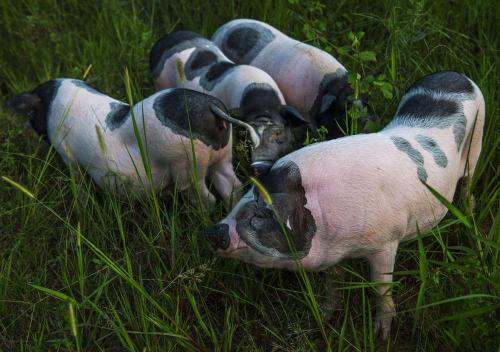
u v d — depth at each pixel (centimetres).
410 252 266
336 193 230
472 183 275
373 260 240
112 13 385
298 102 337
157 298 255
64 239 281
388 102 306
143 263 275
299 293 260
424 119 250
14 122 329
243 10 382
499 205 262
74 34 383
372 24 364
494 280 232
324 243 233
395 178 234
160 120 273
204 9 389
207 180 302
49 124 300
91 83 351
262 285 258
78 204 283
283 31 369
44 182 306
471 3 351
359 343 246
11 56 386
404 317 254
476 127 260
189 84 333
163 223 289
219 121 277
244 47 353
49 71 364
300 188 231
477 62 332
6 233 288
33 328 259
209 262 260
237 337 255
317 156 234
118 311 257
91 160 289
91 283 265
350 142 239
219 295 263
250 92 311
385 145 239
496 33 343
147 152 279
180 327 242
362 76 333
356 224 231
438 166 242
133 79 355
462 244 268
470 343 233
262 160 293
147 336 238
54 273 278
